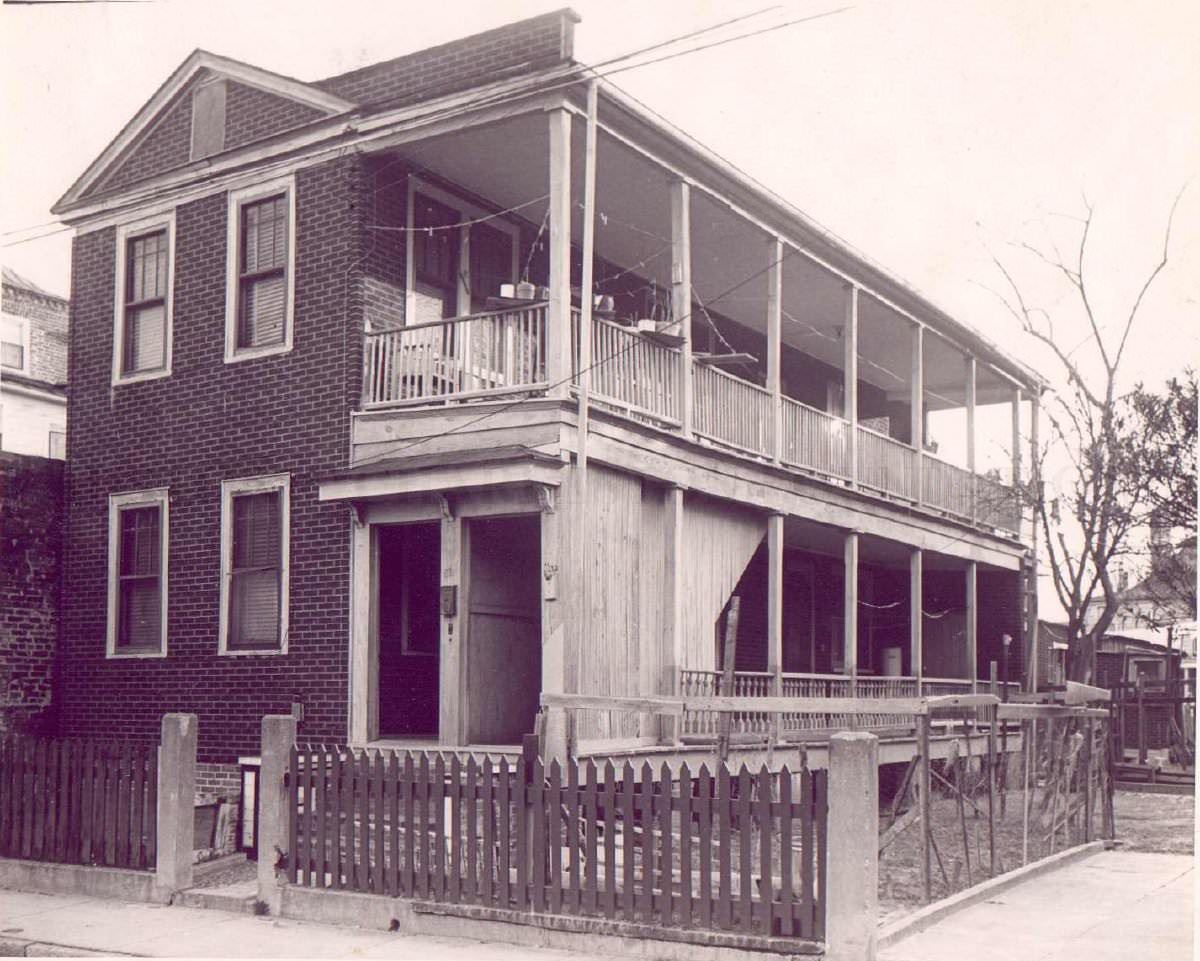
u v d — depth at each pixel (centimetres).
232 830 1362
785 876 838
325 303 1559
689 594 1589
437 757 988
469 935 949
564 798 968
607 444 1421
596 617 1394
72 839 1195
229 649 1614
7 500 1730
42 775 1223
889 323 2283
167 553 1686
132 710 1694
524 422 1378
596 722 1373
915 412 2217
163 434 1705
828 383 2636
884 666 2617
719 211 1748
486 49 1482
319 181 1580
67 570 1783
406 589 1623
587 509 1395
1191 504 1931
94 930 1009
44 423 2591
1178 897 1061
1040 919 966
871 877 808
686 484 1562
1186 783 2139
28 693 1733
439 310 1650
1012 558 2567
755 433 1750
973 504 2367
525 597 1515
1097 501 2002
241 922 1030
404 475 1420
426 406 1490
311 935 978
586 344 1379
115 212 1789
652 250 1941
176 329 1709
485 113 1450
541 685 1477
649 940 870
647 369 1539
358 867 1030
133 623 1727
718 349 2278
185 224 1714
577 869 924
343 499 1473
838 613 2486
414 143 1523
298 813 1070
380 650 1577
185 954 927
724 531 1688
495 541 1470
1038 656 2798
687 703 1031
